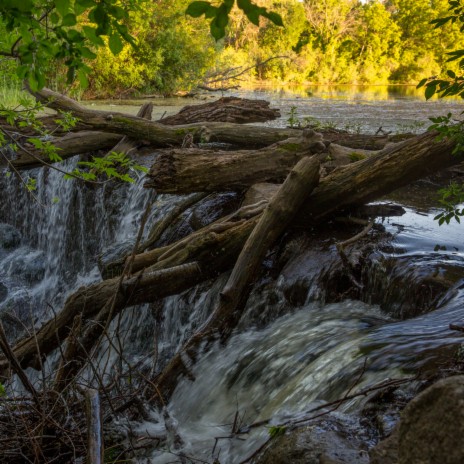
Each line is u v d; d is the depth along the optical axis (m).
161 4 24.73
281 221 4.82
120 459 3.33
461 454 1.46
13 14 2.31
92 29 2.30
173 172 5.48
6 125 8.27
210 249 4.96
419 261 4.47
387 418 2.44
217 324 4.44
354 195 5.19
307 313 4.47
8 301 8.80
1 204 10.76
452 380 1.55
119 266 5.56
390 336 3.29
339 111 16.94
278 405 3.29
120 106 19.56
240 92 27.89
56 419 3.38
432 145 4.99
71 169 9.26
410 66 48.19
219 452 3.06
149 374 4.80
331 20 44.28
